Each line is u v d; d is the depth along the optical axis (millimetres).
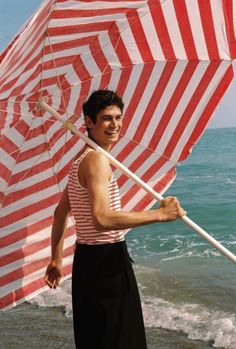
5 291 3326
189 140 3402
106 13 2672
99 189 2332
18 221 3318
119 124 2604
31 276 3389
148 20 2932
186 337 6344
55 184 3375
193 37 3021
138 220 2344
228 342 6129
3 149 3076
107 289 2525
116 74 3240
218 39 2996
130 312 2582
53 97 3096
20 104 2918
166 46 3107
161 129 3412
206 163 37781
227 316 7004
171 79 3307
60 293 8094
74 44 2814
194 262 10680
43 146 3219
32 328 6691
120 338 2557
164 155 3469
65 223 2998
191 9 2873
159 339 6320
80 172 2432
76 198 2502
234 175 28766
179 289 8531
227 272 9641
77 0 2377
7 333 6566
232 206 18469
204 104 3324
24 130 3076
